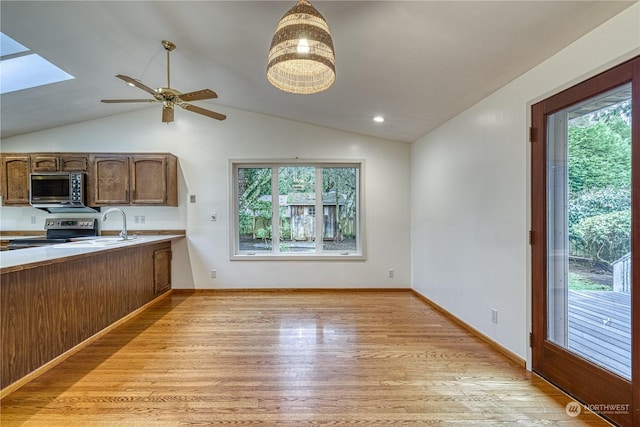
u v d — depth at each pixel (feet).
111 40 8.76
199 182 14.97
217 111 14.98
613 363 5.75
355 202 15.61
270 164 15.35
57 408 6.23
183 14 7.39
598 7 5.23
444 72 8.09
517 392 6.75
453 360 8.20
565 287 6.84
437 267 12.50
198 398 6.56
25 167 13.51
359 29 6.77
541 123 7.20
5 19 7.79
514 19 5.71
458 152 10.87
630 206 5.43
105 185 13.57
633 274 5.35
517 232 7.93
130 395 6.66
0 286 6.61
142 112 14.75
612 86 5.60
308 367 7.85
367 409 6.22
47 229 14.43
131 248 11.62
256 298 13.99
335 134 15.16
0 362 6.57
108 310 10.27
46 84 11.02
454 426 5.73
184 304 13.12
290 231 15.62
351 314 11.86
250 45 8.54
